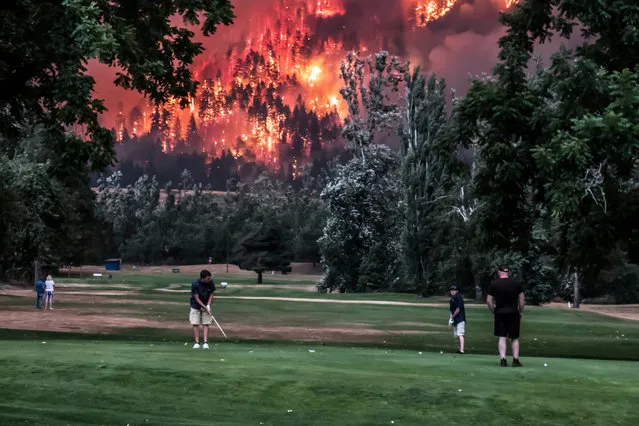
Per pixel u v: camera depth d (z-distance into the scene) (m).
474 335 39.72
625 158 26.62
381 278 98.88
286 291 104.19
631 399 12.80
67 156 21.45
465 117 31.08
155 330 37.03
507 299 16.53
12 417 10.40
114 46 19.53
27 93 22.47
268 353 18.50
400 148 92.25
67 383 13.09
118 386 12.95
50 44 20.88
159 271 187.50
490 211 30.73
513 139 31.31
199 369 14.21
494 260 77.88
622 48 29.64
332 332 39.38
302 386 13.02
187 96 24.11
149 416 11.09
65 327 37.06
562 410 11.95
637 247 29.48
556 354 30.38
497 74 30.52
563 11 30.84
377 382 13.41
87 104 20.45
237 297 80.69
